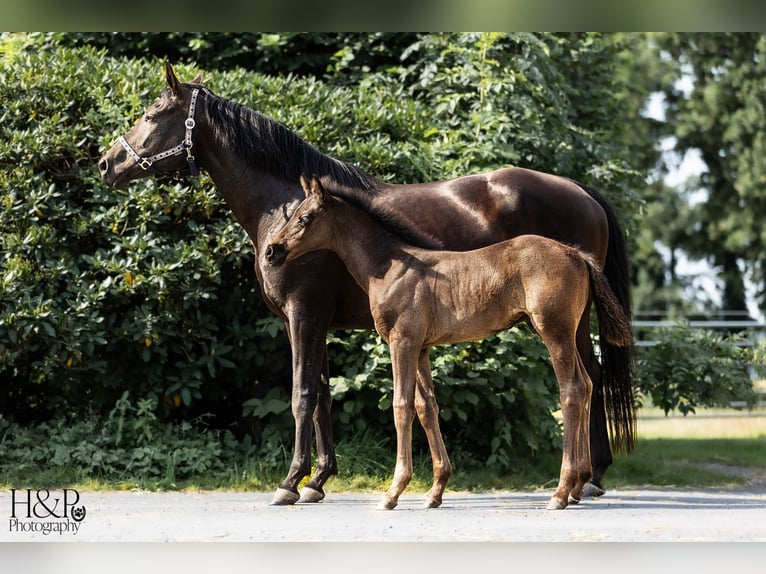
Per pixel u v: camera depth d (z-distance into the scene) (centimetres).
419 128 1005
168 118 792
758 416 1532
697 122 2517
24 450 891
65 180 947
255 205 795
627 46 1452
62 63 959
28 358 958
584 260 699
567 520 663
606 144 1245
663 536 610
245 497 805
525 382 922
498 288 693
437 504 730
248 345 955
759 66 2436
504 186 782
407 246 725
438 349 912
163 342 936
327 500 785
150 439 899
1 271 905
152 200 913
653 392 1078
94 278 923
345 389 890
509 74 1063
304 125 945
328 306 771
